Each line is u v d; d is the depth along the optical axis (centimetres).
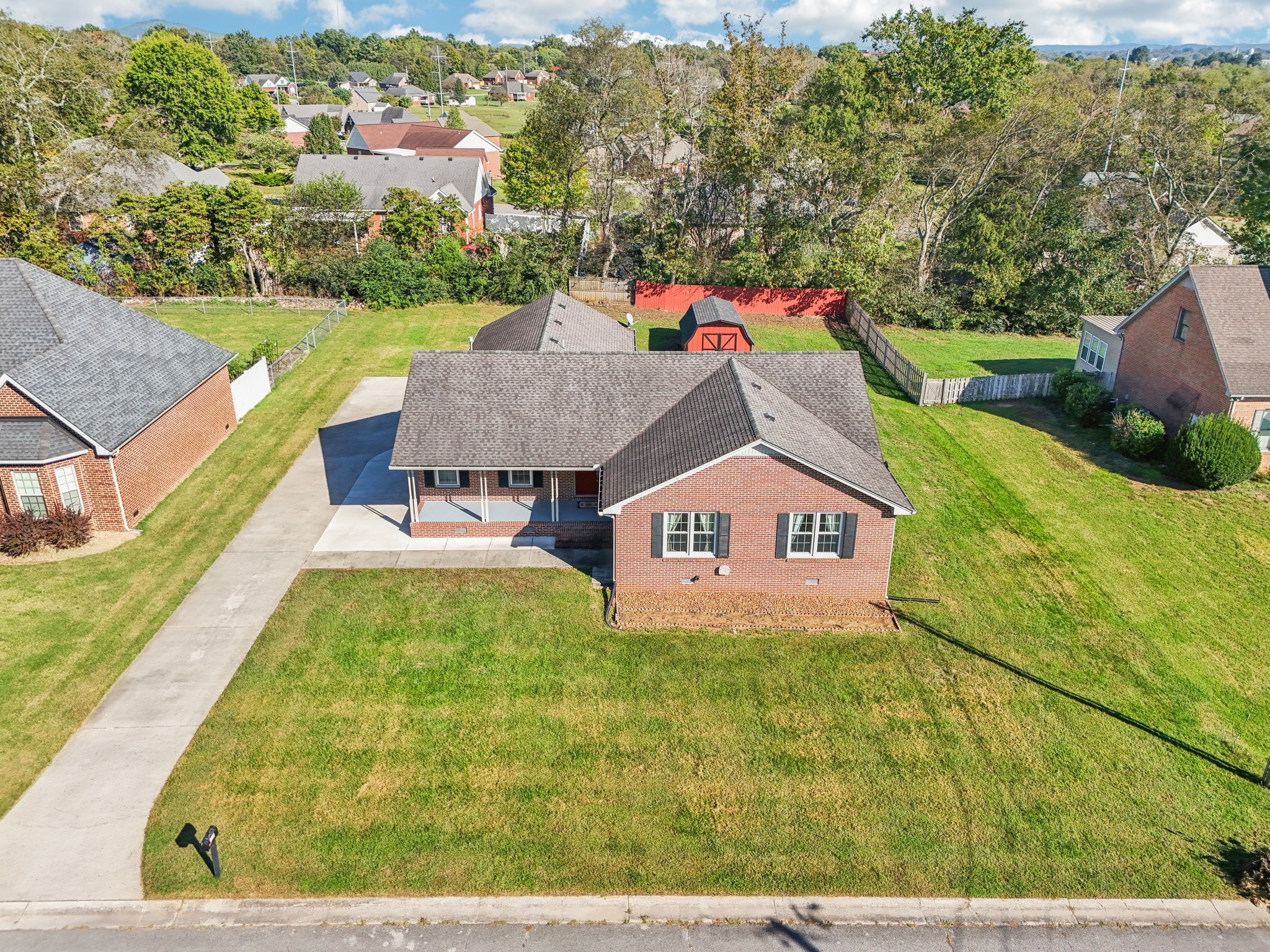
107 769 1677
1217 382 3022
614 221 6241
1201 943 1388
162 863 1480
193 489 2864
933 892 1466
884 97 6081
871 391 3994
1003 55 6675
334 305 5116
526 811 1605
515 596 2297
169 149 6431
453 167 7269
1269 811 1641
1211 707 1928
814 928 1406
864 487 2159
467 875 1475
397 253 5266
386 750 1744
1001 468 3170
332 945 1357
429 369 2661
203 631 2114
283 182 8956
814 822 1595
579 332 3444
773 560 2269
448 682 1950
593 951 1361
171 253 5047
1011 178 5472
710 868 1501
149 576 2344
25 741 1739
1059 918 1428
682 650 2081
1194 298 3156
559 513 2633
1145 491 2981
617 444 2500
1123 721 1875
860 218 5422
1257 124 5216
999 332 5178
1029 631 2195
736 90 5309
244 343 4447
